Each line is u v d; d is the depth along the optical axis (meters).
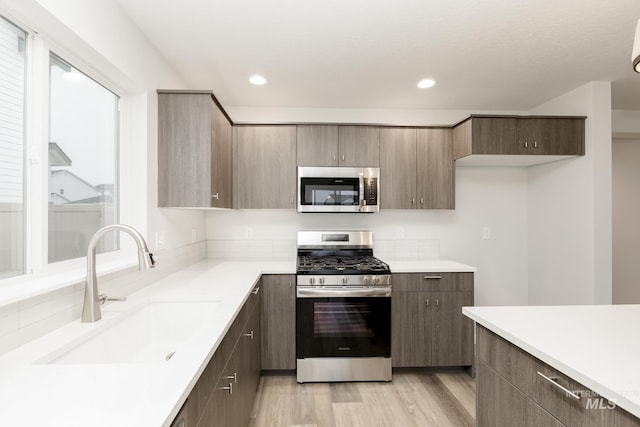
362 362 2.47
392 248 3.18
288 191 2.79
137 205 1.88
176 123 2.03
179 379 0.80
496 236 3.26
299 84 2.60
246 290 1.79
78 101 1.51
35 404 0.69
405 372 2.64
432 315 2.57
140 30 1.82
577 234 2.68
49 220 1.32
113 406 0.68
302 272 2.44
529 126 2.61
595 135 2.55
